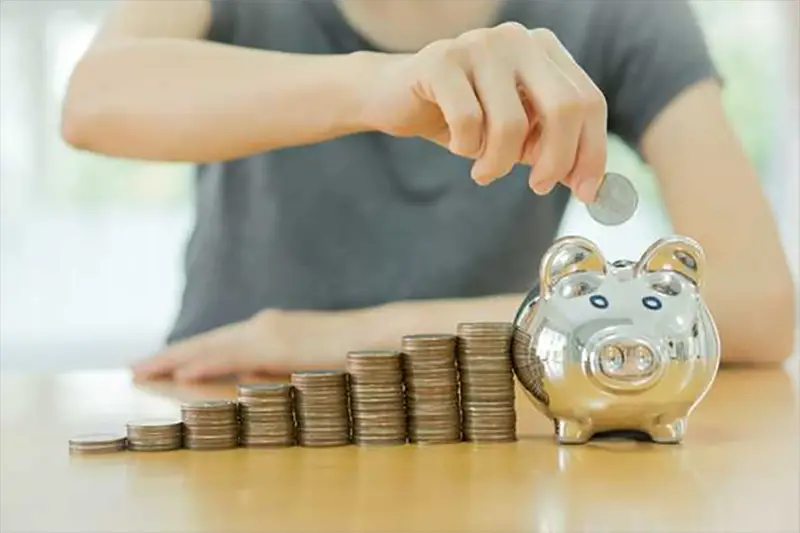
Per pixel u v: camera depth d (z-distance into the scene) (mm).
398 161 1879
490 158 980
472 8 1871
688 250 916
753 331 1578
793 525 628
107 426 1106
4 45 2781
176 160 1524
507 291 1910
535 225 1912
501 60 986
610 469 801
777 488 728
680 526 628
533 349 911
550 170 979
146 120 1505
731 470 793
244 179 1927
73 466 871
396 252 1898
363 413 933
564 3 1819
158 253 2895
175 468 849
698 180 1714
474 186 1877
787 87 2783
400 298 1891
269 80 1393
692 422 1026
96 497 748
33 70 2795
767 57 2793
